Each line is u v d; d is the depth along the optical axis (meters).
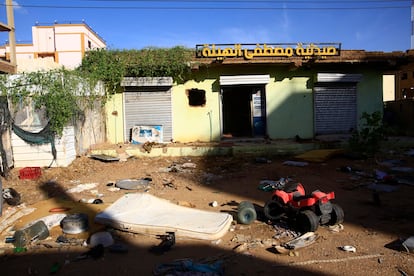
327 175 9.95
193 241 5.27
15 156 10.31
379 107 15.99
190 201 7.64
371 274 4.11
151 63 13.81
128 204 6.40
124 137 14.77
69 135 10.81
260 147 13.12
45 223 5.93
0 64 9.28
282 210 5.99
